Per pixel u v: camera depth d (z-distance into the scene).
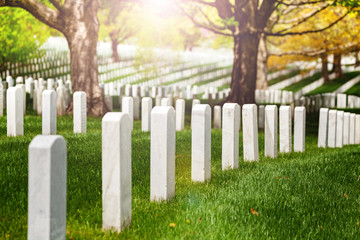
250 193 5.07
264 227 4.09
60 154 2.90
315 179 6.08
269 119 7.98
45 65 37.88
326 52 31.25
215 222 4.05
